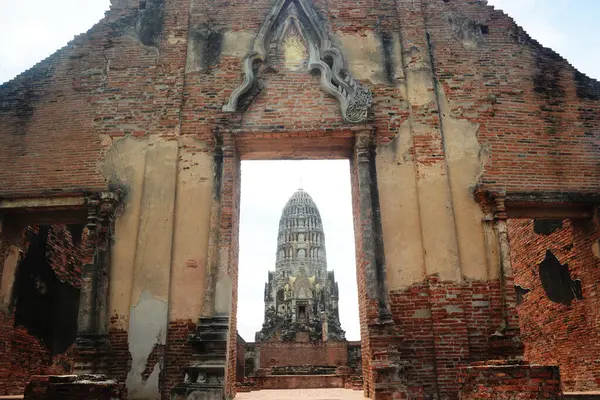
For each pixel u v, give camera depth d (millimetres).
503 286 10719
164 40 13094
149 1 13578
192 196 11641
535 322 14859
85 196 11578
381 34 13047
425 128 12039
